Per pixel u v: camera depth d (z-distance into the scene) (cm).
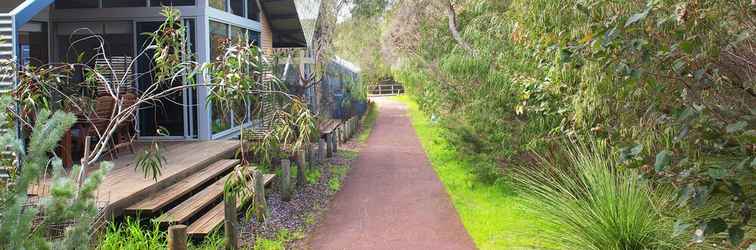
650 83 395
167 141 1104
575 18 495
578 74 511
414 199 955
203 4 1086
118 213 612
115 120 561
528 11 581
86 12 1083
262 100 636
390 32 1460
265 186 926
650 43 398
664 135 419
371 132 2189
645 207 534
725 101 429
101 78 593
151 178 727
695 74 371
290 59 1588
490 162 999
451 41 1202
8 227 273
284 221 804
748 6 376
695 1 370
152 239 573
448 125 1130
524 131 918
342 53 2495
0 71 612
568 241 550
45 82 591
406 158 1474
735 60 444
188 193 775
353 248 686
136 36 1091
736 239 360
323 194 1000
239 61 552
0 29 638
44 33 1080
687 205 429
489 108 982
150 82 1098
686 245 493
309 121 606
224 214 640
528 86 717
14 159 402
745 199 355
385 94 5156
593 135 588
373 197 979
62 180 282
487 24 931
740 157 409
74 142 873
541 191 668
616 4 455
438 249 677
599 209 535
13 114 525
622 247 520
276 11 1522
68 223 345
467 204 902
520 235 686
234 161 953
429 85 1231
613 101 475
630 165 425
